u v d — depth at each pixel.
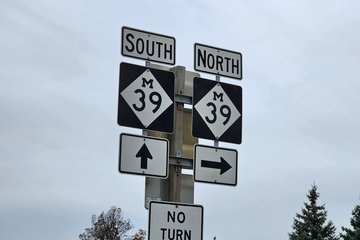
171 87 8.92
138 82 8.77
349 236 47.03
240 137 9.29
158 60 8.96
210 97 9.18
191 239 8.73
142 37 8.92
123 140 8.52
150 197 8.73
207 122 9.09
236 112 9.32
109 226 61.75
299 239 56.34
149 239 8.55
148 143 8.62
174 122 8.92
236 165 9.17
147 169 8.57
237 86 9.41
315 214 57.00
